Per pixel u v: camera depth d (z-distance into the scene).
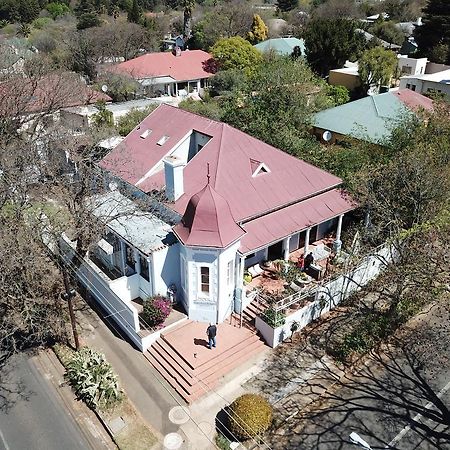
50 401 22.45
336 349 24.98
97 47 82.19
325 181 31.17
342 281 27.81
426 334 26.02
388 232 30.22
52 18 118.88
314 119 47.09
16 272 25.38
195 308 25.91
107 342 25.80
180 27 112.06
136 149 34.50
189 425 20.95
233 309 26.88
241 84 62.09
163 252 25.70
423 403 22.02
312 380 23.23
